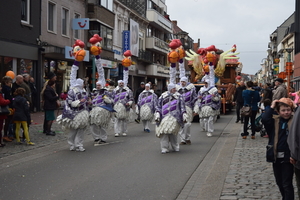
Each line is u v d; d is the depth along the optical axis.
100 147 10.83
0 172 7.69
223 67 22.25
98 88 11.27
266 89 14.34
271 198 5.69
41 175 7.44
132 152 10.02
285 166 5.01
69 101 9.88
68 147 10.72
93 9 28.52
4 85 11.13
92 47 11.40
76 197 6.02
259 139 12.27
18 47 19.73
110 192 6.30
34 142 11.30
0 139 10.42
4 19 18.72
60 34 24.67
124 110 13.15
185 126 11.38
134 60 40.53
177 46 12.41
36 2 21.64
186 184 6.82
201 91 13.20
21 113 10.67
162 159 9.07
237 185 6.44
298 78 40.31
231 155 9.31
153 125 17.25
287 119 5.06
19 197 6.03
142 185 6.73
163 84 55.69
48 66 23.73
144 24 44.19
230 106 24.05
